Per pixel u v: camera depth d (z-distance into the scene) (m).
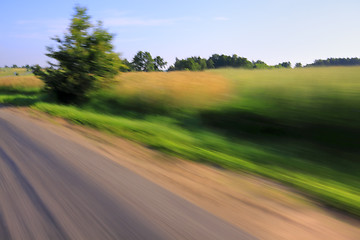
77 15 16.44
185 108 12.55
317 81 10.38
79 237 2.48
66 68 16.66
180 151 6.29
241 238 2.65
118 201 3.28
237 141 8.55
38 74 17.06
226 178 4.75
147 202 3.32
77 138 7.16
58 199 3.25
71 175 4.09
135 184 3.92
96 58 16.45
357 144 6.79
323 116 7.85
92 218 2.83
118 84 17.33
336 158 6.43
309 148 7.29
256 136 9.02
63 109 12.76
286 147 7.60
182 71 23.17
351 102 7.75
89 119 10.13
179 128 10.37
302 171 5.49
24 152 5.29
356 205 3.67
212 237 2.63
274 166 5.75
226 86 13.74
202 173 4.93
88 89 16.62
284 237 2.78
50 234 2.51
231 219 3.08
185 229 2.74
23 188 3.54
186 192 3.84
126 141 7.32
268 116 9.19
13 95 23.20
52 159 4.88
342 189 4.52
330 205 3.78
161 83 16.14
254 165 5.67
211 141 8.02
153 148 6.65
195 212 3.16
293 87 10.33
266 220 3.16
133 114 13.44
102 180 3.96
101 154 5.57
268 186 4.48
